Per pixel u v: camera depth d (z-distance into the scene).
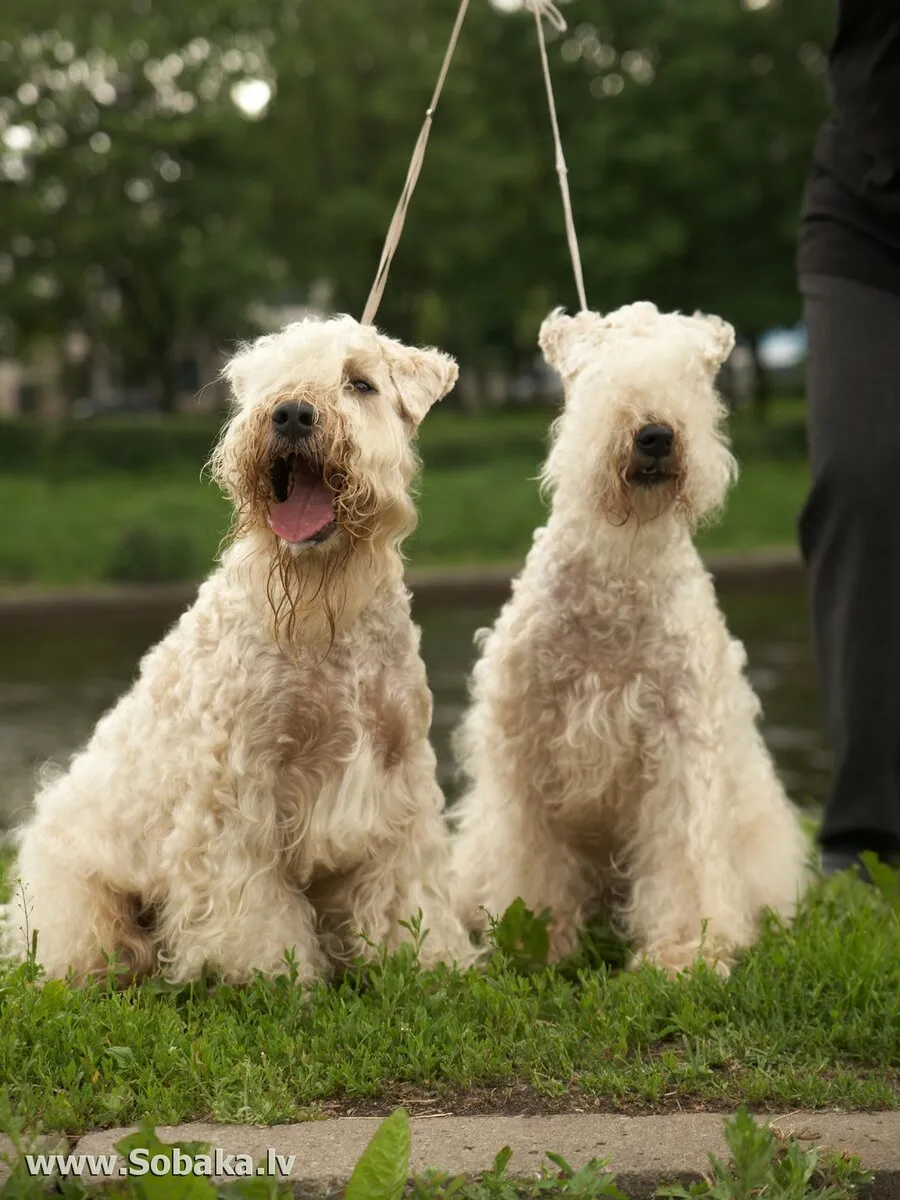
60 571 19.20
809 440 4.64
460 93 29.77
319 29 29.42
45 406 59.84
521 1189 2.36
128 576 18.17
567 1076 2.87
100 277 30.61
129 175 28.06
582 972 3.50
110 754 3.54
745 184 30.39
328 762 3.37
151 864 3.45
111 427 29.27
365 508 3.34
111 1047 2.87
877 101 4.47
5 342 32.97
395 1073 2.87
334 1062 2.90
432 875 3.53
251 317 35.00
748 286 31.78
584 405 3.78
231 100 28.28
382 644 3.42
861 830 4.57
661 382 3.72
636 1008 3.14
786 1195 2.29
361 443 3.34
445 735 9.17
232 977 3.35
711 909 3.68
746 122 30.03
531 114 31.77
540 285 32.53
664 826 3.79
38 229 27.91
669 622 3.74
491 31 31.17
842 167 4.62
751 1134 2.30
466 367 60.06
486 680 4.00
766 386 35.56
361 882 3.51
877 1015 3.11
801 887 4.23
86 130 28.03
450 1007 3.16
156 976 3.54
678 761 3.75
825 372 4.56
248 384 3.53
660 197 31.09
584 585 3.78
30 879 3.59
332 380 3.39
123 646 14.07
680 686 3.75
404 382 3.67
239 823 3.31
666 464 3.68
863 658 4.44
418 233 30.52
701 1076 2.84
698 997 3.22
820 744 8.92
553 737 3.88
